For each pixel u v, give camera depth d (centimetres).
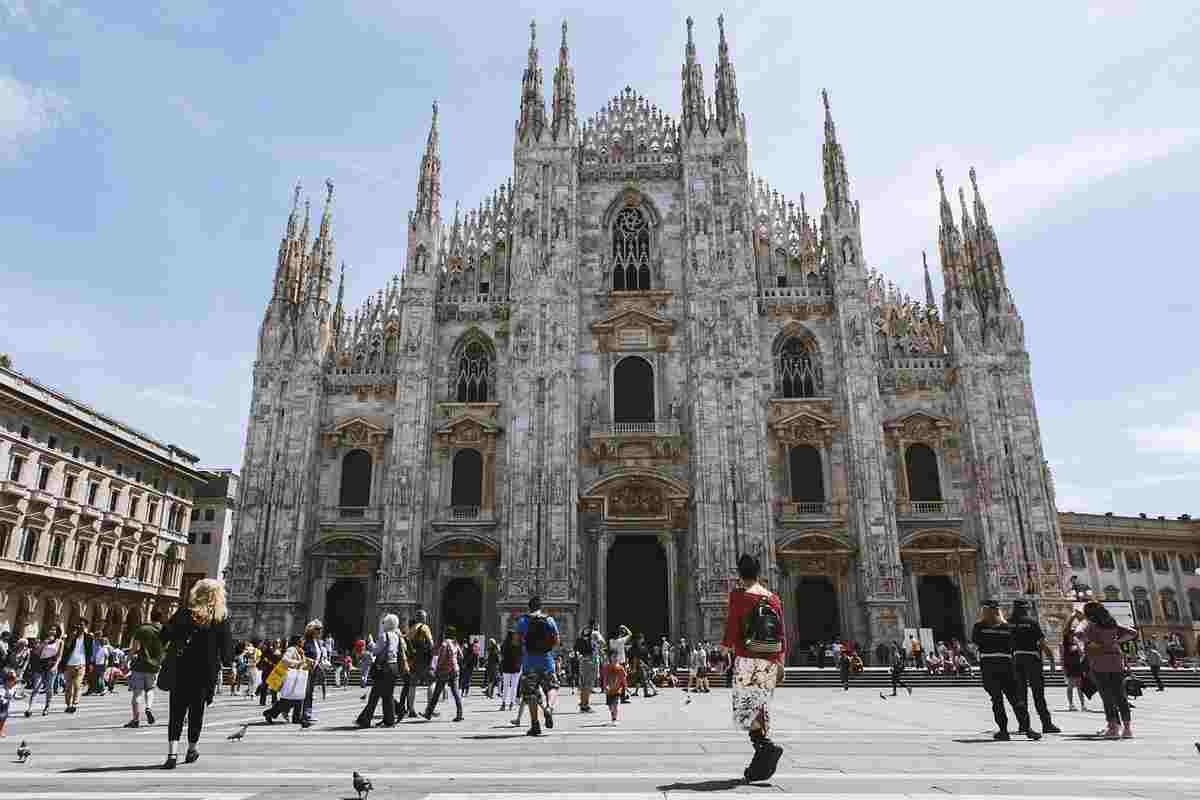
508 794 906
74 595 6594
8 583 5869
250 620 5028
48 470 6316
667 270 5750
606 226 5900
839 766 1148
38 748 1385
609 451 5319
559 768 1133
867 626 4853
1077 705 2678
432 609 5106
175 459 8106
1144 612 8275
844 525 5128
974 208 5709
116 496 7181
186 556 9169
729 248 5541
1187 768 1130
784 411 5391
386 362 5712
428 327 5550
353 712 2312
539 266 5597
